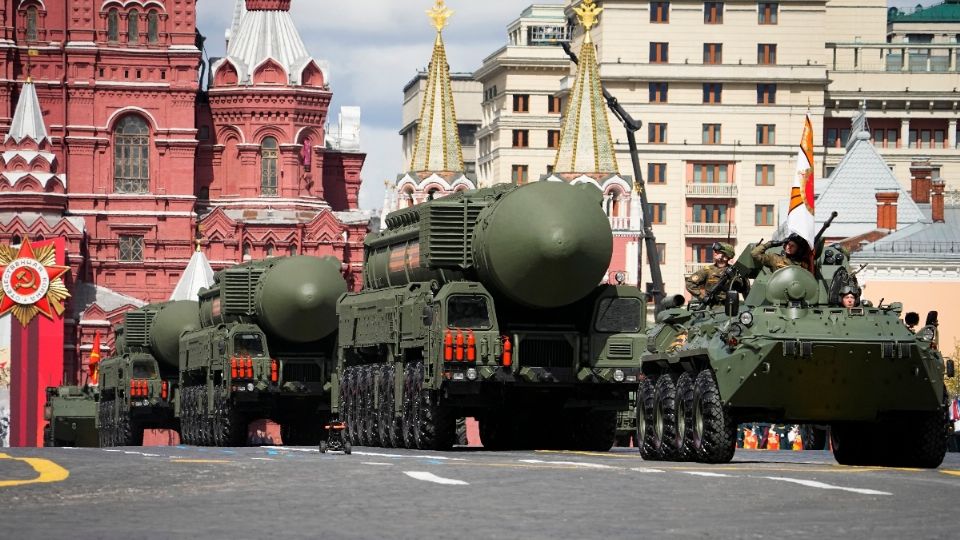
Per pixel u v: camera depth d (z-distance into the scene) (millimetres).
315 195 199625
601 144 169750
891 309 35000
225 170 199000
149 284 194125
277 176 199000
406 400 53688
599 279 49906
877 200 129500
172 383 99812
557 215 49031
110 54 194750
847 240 127000
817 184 171125
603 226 49562
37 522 21375
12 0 194000
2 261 183750
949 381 103375
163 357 98438
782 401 34375
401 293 56531
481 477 29344
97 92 194750
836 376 34125
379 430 57250
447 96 175750
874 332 34062
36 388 183000
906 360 34000
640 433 39312
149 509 23328
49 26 194375
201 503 24297
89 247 193125
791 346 33656
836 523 21562
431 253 51094
